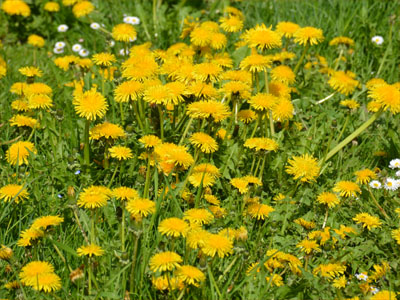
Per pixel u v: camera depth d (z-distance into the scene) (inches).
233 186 82.0
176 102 80.4
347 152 87.4
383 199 82.7
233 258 76.6
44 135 85.7
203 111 79.4
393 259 77.4
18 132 87.4
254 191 80.0
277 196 81.6
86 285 74.9
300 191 81.6
